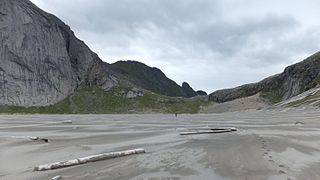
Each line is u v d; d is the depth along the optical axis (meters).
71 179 18.28
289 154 24.83
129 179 18.05
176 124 72.69
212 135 40.94
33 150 29.62
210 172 19.22
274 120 83.81
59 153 27.83
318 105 155.50
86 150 29.45
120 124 75.12
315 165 20.67
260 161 22.00
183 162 22.44
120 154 25.17
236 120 91.00
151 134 45.22
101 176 18.81
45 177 18.86
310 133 41.44
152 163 22.27
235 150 27.14
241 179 17.52
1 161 24.11
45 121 95.19
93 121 94.88
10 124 77.12
